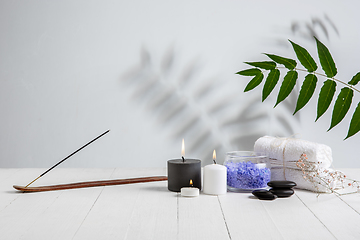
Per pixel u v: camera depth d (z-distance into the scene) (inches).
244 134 53.3
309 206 33.7
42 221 29.1
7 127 52.9
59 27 52.4
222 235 26.1
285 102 53.3
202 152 53.3
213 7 52.6
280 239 25.4
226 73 53.0
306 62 42.0
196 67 52.9
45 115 52.8
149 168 52.7
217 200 35.6
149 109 52.9
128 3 52.4
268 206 33.5
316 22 53.2
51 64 52.6
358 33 53.4
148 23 52.6
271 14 53.0
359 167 54.0
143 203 34.4
